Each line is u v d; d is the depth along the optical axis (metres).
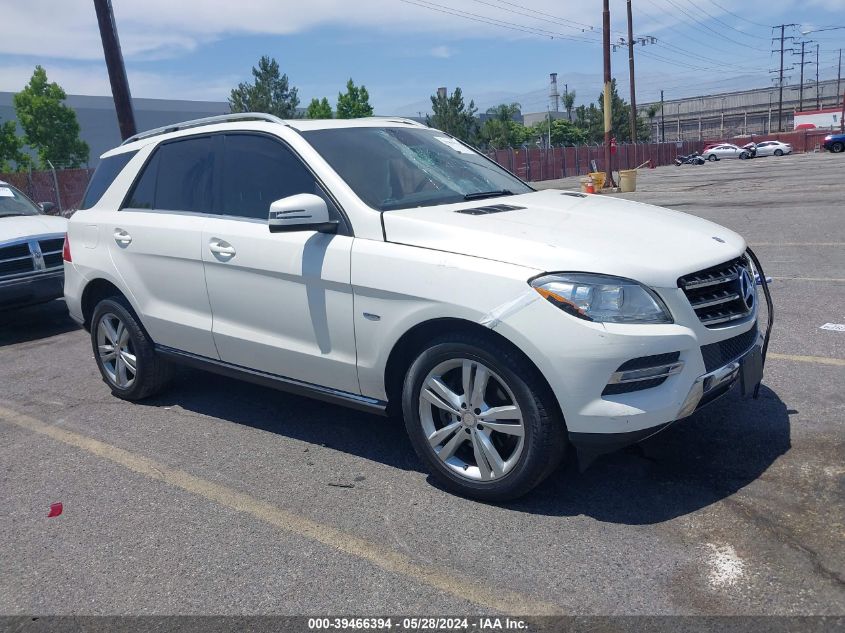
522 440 3.39
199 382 5.85
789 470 3.69
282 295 4.16
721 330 3.42
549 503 3.57
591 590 2.88
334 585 3.04
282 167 4.34
